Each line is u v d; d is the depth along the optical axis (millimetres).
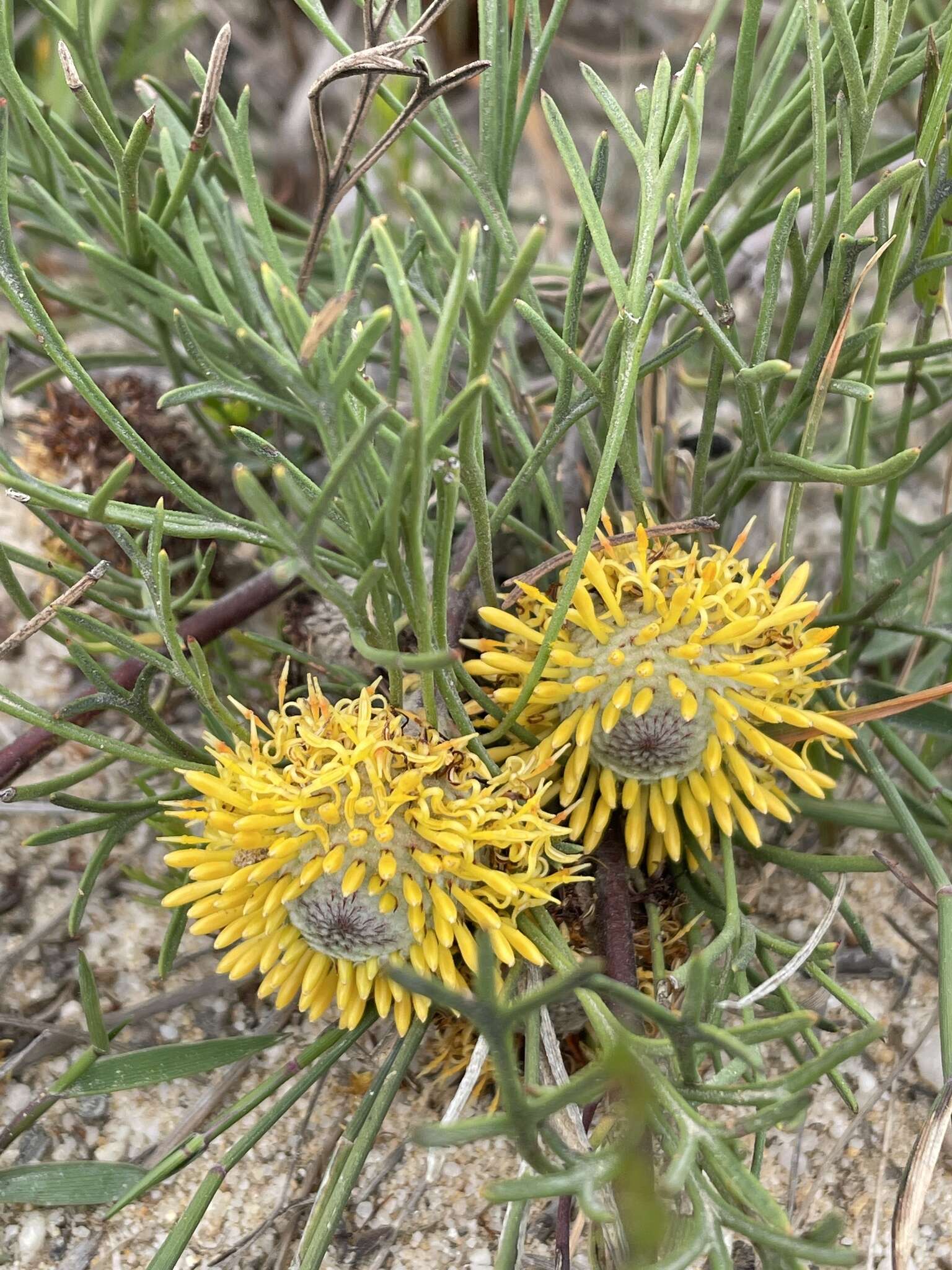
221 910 82
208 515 87
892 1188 101
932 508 158
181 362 135
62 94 154
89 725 131
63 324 170
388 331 155
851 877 118
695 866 96
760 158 114
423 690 81
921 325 105
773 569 138
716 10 121
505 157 108
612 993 65
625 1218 69
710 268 90
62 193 130
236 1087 107
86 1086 94
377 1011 90
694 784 87
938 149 96
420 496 68
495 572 131
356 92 191
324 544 127
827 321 92
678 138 84
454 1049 95
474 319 66
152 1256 98
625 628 86
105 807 93
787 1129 73
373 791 78
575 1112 81
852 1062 108
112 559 129
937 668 123
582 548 79
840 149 87
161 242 103
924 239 93
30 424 131
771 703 87
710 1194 67
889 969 113
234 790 82
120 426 84
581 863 94
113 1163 98
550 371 156
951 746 121
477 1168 102
